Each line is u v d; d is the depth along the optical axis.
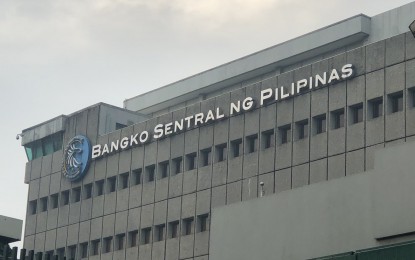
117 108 119.06
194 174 105.62
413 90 89.31
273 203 54.84
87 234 115.19
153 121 111.56
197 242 103.31
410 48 90.12
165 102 118.19
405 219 47.62
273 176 97.44
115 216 112.75
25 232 122.62
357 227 50.06
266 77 107.94
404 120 88.69
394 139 88.88
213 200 102.75
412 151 48.09
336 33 101.12
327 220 51.66
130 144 113.19
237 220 56.56
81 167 117.69
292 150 96.44
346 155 91.94
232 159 101.94
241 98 102.50
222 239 57.09
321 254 51.47
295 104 97.44
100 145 116.50
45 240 119.81
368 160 90.06
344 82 93.88
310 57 104.25
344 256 47.06
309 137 95.38
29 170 125.00
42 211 121.69
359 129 91.62
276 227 54.31
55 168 121.38
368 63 92.62
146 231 109.56
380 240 48.72
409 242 44.38
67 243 117.00
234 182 101.06
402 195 48.00
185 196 105.94
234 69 110.19
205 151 105.56
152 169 111.06
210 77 112.88
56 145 122.25
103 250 113.06
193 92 114.81
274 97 99.44
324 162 93.50
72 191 118.44
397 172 48.47
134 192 111.56
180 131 108.50
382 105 90.81
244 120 101.81
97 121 117.81
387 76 90.94
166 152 109.38
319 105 95.38
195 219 104.25
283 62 105.69
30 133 124.88
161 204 108.31
